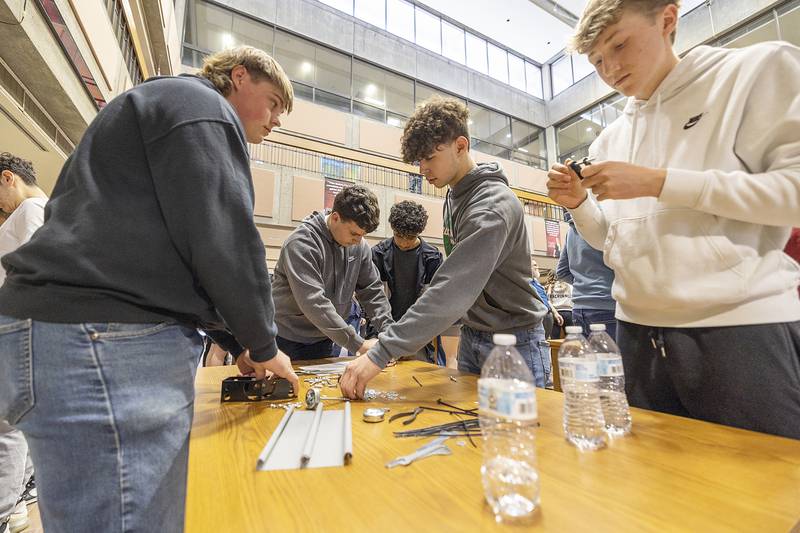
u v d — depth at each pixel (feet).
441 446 1.88
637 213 2.81
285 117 16.31
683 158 2.65
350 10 20.63
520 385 1.47
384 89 20.81
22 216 4.67
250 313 2.16
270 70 2.91
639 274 2.70
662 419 2.25
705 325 2.40
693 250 2.45
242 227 2.11
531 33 24.86
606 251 3.04
